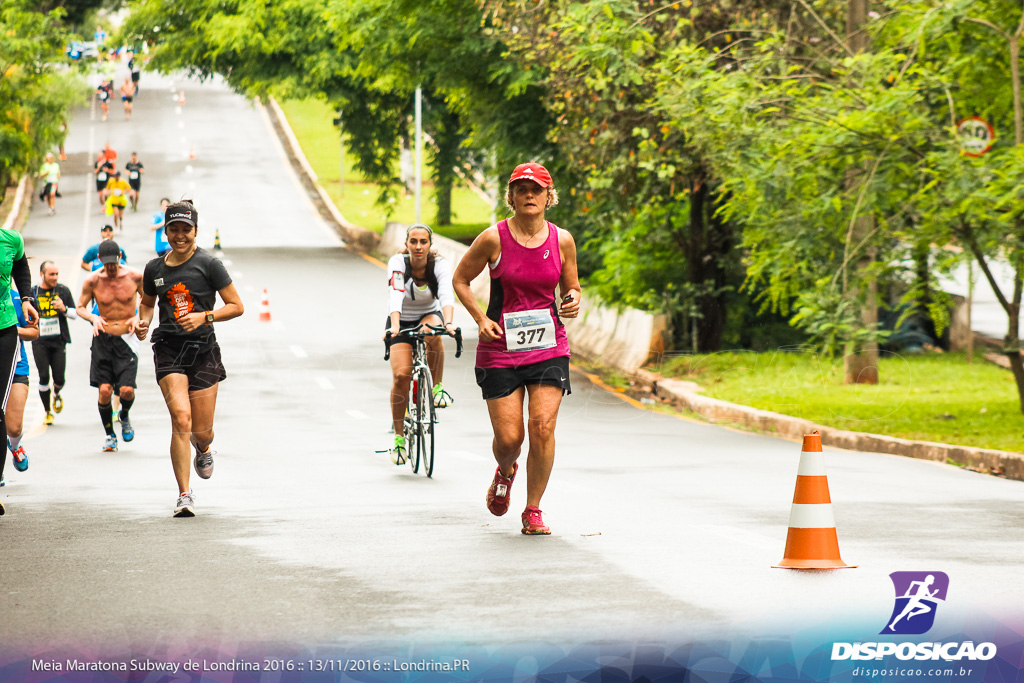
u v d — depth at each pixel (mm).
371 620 16188
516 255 21438
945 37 42781
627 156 54562
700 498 26984
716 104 42062
